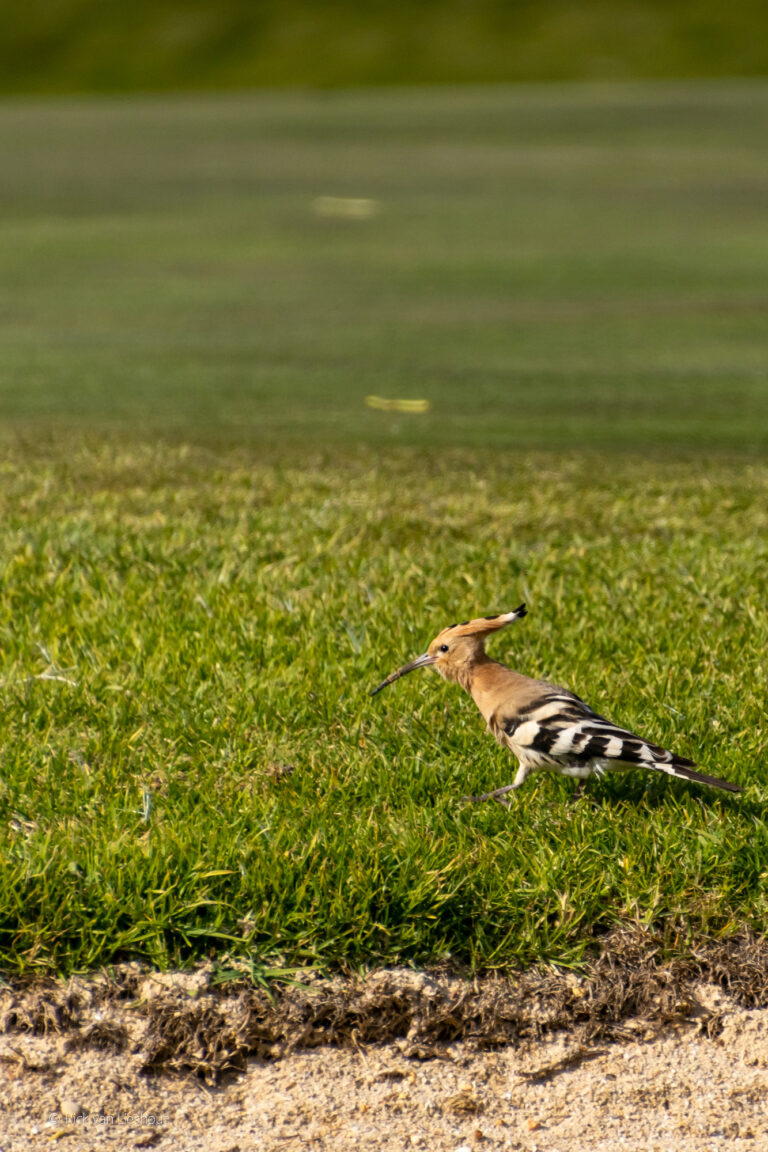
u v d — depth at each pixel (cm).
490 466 2055
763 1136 679
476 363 3088
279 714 1029
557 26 14288
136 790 911
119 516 1612
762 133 8562
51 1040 718
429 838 845
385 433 2348
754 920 801
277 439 2266
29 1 15650
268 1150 662
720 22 14075
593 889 811
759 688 1076
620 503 1742
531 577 1377
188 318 3641
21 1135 665
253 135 8969
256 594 1297
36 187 6438
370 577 1353
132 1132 670
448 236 5059
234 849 816
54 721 1020
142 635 1182
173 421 2419
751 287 4084
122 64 14225
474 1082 710
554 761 871
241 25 14788
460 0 15012
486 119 9700
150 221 5403
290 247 4841
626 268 4412
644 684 1085
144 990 747
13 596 1293
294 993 747
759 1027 747
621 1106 698
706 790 927
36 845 812
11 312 3700
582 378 2922
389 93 12362
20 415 2455
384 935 779
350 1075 711
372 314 3716
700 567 1409
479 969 773
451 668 934
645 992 763
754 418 2523
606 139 8412
